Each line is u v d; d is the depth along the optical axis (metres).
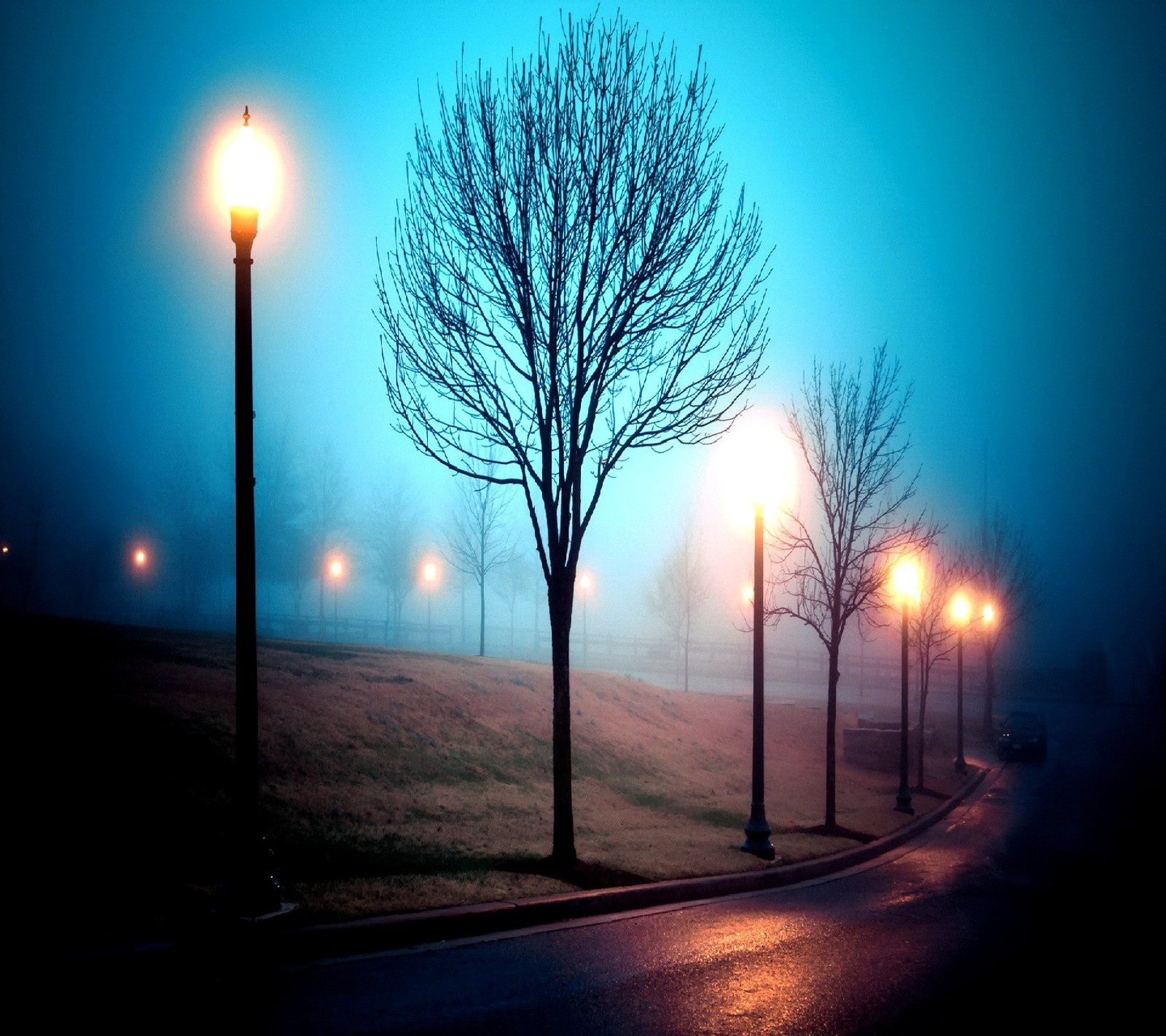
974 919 11.81
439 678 23.36
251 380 7.94
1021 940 10.65
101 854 9.77
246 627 7.85
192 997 6.56
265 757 15.09
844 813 21.56
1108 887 14.39
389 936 8.45
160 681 16.34
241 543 7.85
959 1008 7.77
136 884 8.91
